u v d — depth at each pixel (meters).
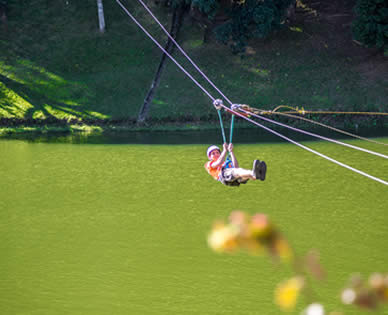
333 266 47.88
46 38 164.50
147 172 88.62
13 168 92.56
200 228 59.56
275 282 45.47
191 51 159.62
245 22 148.25
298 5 175.50
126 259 51.06
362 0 144.62
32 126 138.88
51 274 47.84
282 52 158.75
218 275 47.09
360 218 62.06
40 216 64.75
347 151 106.19
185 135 128.88
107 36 164.62
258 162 36.56
